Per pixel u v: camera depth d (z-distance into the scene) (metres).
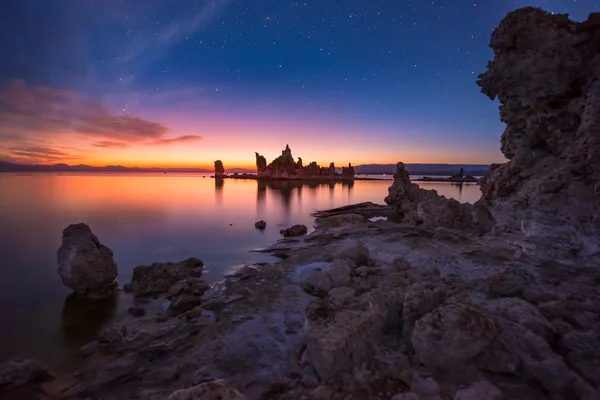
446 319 4.71
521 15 10.60
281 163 89.88
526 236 9.67
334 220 20.28
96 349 5.87
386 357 4.77
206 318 6.92
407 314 5.29
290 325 6.44
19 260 12.01
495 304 6.03
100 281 8.83
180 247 14.38
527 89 10.84
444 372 4.41
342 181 85.81
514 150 12.05
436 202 16.95
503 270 8.38
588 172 9.08
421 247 11.73
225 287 8.81
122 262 12.06
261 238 16.33
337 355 4.44
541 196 9.60
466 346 4.34
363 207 27.78
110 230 18.38
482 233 13.45
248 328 6.33
